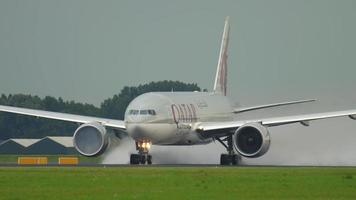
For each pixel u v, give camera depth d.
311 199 117.88
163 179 144.88
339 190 128.62
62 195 120.62
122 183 137.88
